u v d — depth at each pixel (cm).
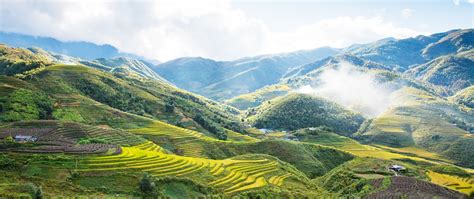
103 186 10825
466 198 14738
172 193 11519
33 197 9038
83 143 15738
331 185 17638
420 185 15500
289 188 14738
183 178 12450
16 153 12250
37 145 14150
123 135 18862
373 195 14112
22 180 10156
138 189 11075
